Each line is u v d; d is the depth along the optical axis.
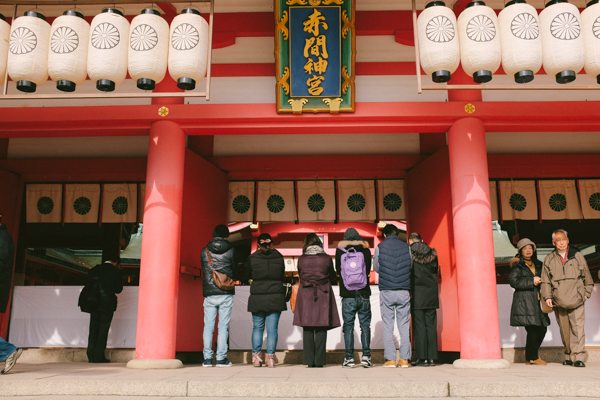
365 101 5.76
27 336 6.48
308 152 7.39
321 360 5.11
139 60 4.33
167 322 5.12
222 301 5.29
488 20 4.26
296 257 9.12
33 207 7.28
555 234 5.22
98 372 4.17
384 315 5.04
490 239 5.17
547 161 7.08
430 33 4.31
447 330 5.83
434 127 5.59
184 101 5.81
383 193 7.41
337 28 5.40
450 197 5.98
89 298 5.98
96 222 7.21
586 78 5.90
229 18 5.92
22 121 5.57
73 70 4.32
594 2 4.31
